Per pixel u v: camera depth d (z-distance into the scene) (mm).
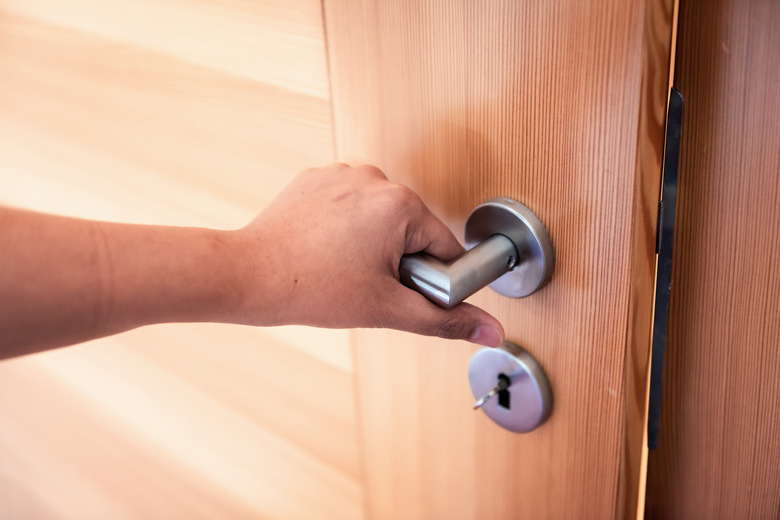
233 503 697
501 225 386
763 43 341
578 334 386
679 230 399
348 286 386
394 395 502
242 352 594
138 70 531
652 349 394
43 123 632
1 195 725
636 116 325
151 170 573
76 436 823
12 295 344
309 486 614
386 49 400
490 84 368
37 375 814
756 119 355
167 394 686
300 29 431
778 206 363
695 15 353
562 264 377
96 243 358
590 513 422
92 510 874
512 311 412
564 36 335
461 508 498
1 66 632
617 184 342
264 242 386
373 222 379
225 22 464
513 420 431
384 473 542
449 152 400
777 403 400
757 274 381
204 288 373
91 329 368
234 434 648
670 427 446
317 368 546
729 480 435
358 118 430
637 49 315
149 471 764
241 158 506
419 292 393
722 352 409
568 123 347
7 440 923
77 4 540
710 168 376
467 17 363
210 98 499
